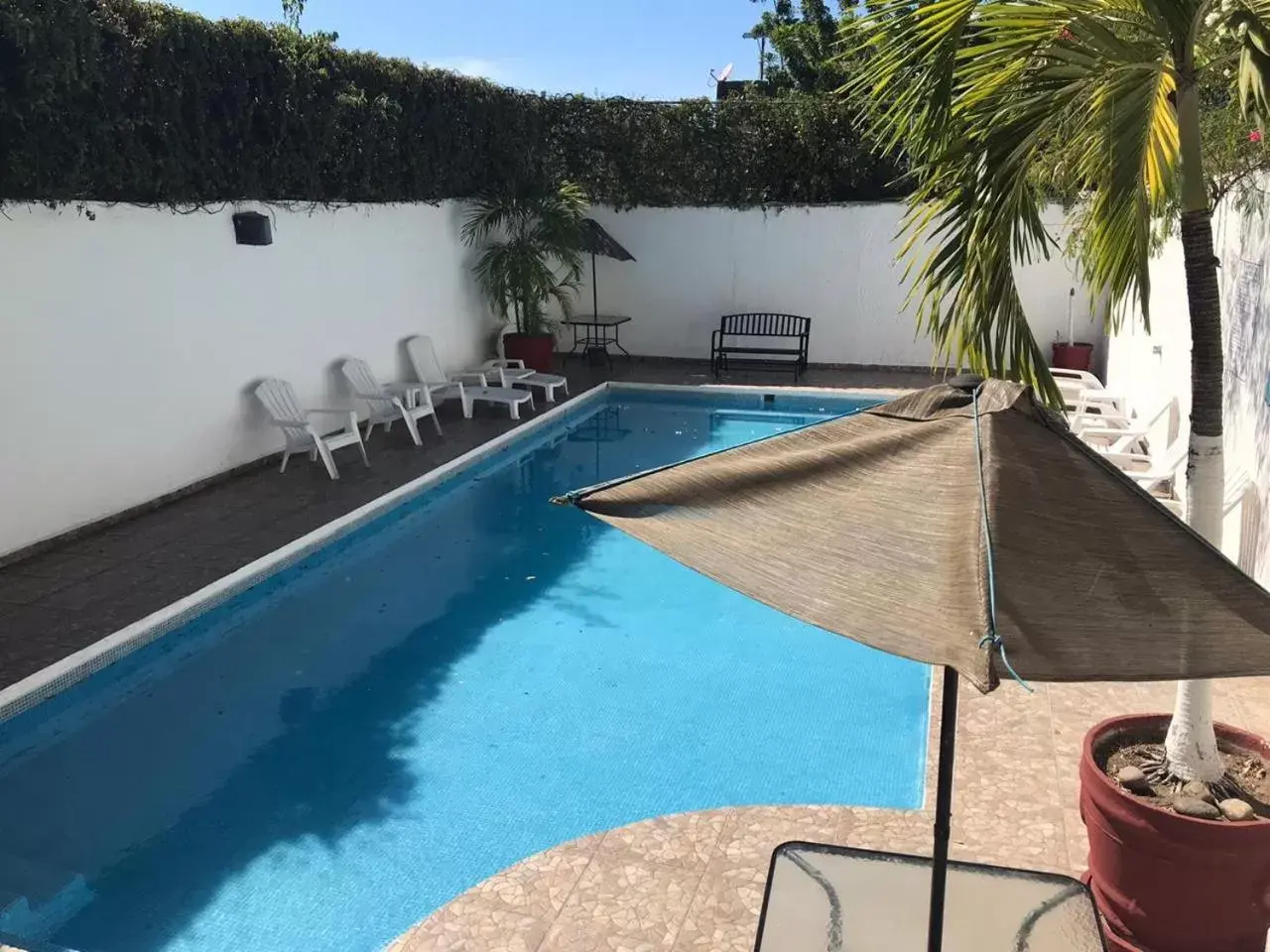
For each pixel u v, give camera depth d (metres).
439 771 5.08
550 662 6.26
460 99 12.34
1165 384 8.96
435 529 8.67
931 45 3.12
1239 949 2.99
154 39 7.54
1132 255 3.35
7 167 6.54
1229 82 3.88
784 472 2.23
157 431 8.22
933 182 3.46
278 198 9.52
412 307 12.02
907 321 14.50
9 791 4.88
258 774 5.04
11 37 6.22
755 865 3.76
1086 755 3.20
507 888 3.66
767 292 15.04
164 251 8.16
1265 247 5.33
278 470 9.41
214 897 4.14
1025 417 2.20
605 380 14.16
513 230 13.67
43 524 7.19
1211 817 2.89
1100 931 2.62
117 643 5.85
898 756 5.18
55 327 7.17
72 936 3.91
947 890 2.79
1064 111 3.28
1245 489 5.36
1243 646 1.76
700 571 1.96
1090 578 1.86
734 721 5.55
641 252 15.43
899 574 1.83
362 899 4.14
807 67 22.17
